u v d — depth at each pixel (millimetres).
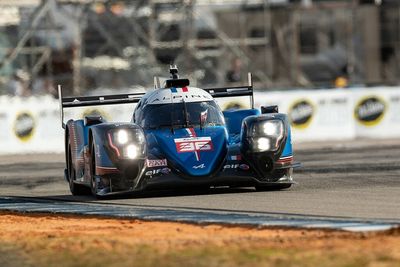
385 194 43344
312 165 63844
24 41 116500
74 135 50438
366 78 133875
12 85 116000
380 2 131375
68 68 119438
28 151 93688
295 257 25234
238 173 45000
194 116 47156
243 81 123188
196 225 33125
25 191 54594
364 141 92500
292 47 131000
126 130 44875
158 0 120812
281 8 131125
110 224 34875
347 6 133375
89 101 53000
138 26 120938
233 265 24641
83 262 26219
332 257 25000
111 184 44594
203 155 44969
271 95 96938
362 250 25844
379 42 134000
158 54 122812
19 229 34750
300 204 40094
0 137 93125
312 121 98062
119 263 25672
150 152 45188
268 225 32000
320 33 134625
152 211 38688
